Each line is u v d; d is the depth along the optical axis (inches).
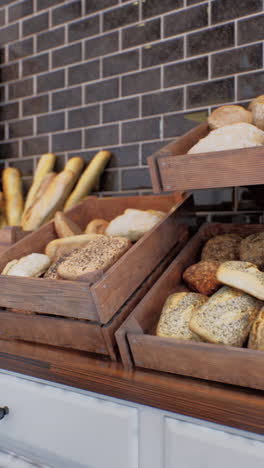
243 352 23.4
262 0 47.2
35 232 39.8
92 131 59.7
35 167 65.4
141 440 25.5
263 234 33.8
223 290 27.6
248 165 28.1
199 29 51.3
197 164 30.0
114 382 26.2
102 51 58.9
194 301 28.6
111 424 26.5
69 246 37.8
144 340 26.8
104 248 31.9
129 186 56.2
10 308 34.7
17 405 30.6
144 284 33.2
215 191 49.2
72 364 28.2
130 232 37.6
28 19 66.5
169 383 25.0
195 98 51.4
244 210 47.3
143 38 55.4
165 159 31.3
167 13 53.6
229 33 49.3
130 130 56.3
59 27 63.1
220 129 33.7
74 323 30.1
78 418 27.8
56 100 63.3
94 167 56.3
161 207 46.8
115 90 57.7
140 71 55.6
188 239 40.6
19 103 67.4
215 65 50.1
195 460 23.6
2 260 36.1
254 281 25.6
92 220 48.3
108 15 58.4
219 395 23.1
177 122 52.6
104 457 26.7
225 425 22.5
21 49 67.3
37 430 29.6
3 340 34.1
